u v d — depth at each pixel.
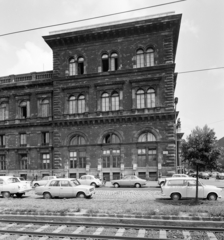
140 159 36.72
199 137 18.91
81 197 22.19
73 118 39.56
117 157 37.59
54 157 39.88
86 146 38.78
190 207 15.81
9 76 44.84
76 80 40.03
